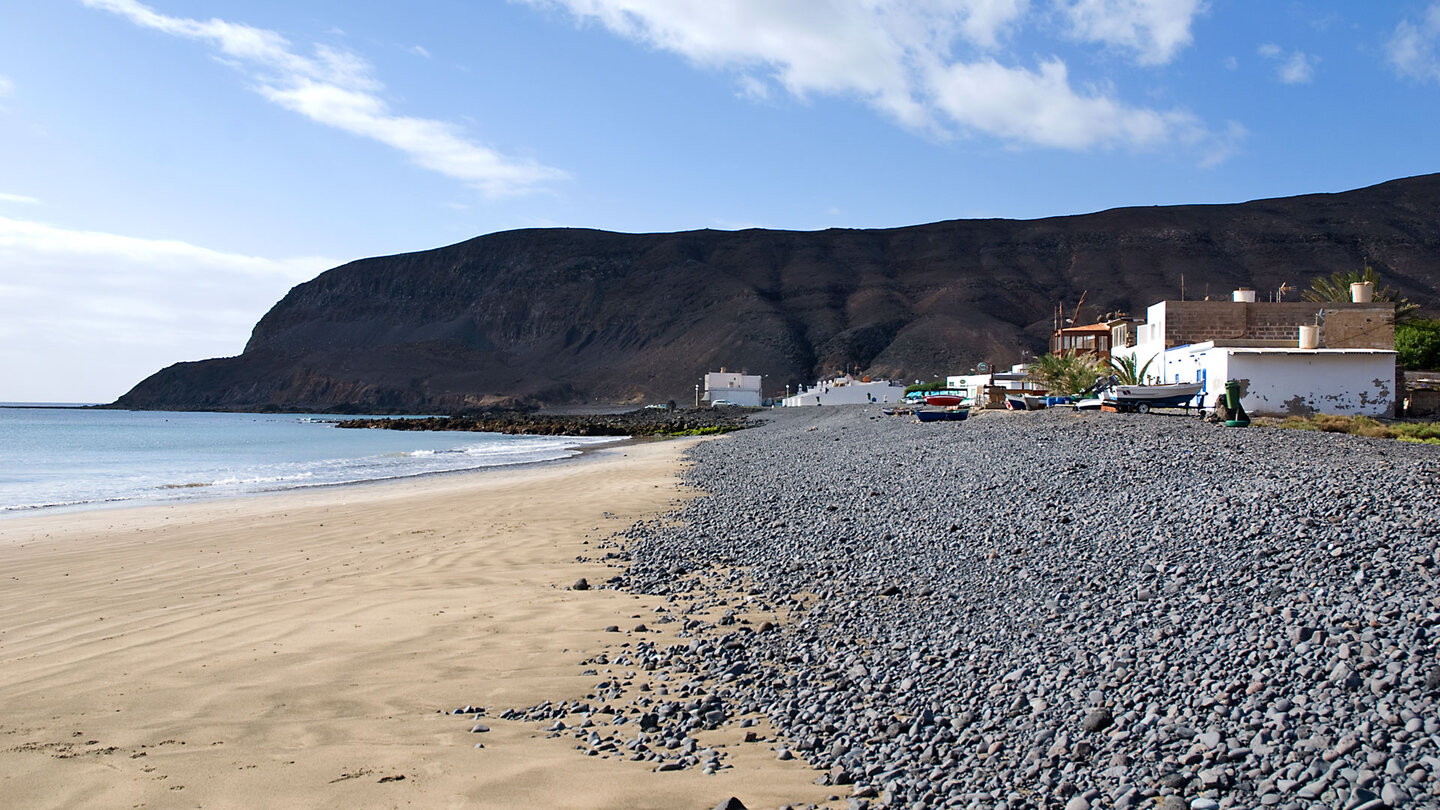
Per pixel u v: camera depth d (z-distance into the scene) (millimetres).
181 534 15797
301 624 8867
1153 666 6016
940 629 7816
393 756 5465
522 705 6535
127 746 5613
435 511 18609
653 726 6043
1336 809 3941
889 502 15148
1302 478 11789
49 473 33688
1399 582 6949
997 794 4590
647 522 16266
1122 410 30938
